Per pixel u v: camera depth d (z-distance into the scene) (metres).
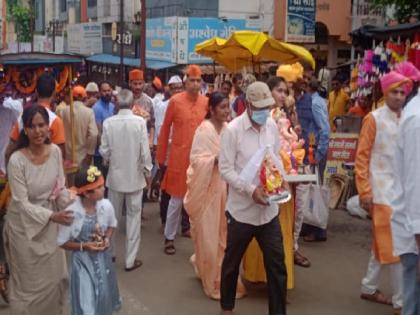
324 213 7.59
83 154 7.84
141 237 8.00
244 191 5.00
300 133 7.09
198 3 24.36
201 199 5.86
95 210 4.66
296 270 6.72
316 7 22.14
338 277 6.52
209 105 6.04
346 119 10.16
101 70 31.05
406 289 4.16
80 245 4.60
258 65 9.65
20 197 4.71
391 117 5.34
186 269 6.78
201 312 5.62
